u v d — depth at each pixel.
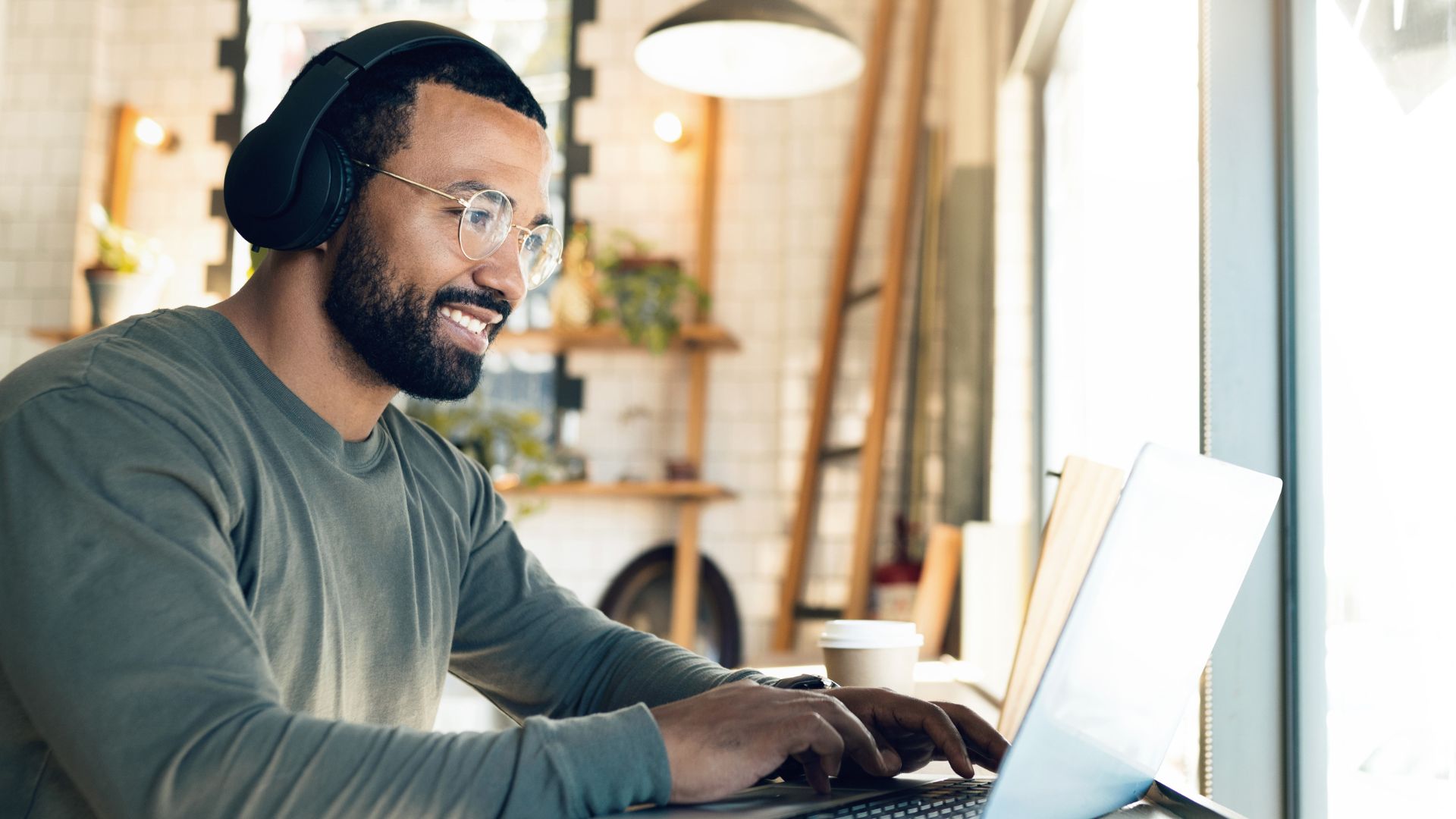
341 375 1.04
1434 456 1.16
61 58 4.74
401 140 1.00
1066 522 1.24
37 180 4.69
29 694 0.75
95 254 4.68
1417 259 1.18
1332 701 1.35
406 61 1.02
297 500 0.98
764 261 4.48
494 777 0.72
